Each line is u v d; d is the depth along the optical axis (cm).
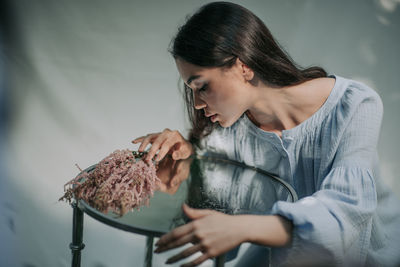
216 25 77
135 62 180
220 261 63
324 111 85
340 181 75
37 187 154
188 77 79
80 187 82
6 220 137
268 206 79
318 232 65
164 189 86
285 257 67
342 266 68
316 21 175
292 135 89
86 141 177
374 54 176
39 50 177
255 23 83
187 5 176
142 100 181
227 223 62
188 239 60
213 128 107
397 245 88
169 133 101
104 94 180
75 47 177
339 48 177
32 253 124
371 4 174
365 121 80
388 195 95
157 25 177
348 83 87
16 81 178
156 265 116
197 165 101
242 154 106
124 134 178
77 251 85
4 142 172
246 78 83
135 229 67
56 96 178
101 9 174
